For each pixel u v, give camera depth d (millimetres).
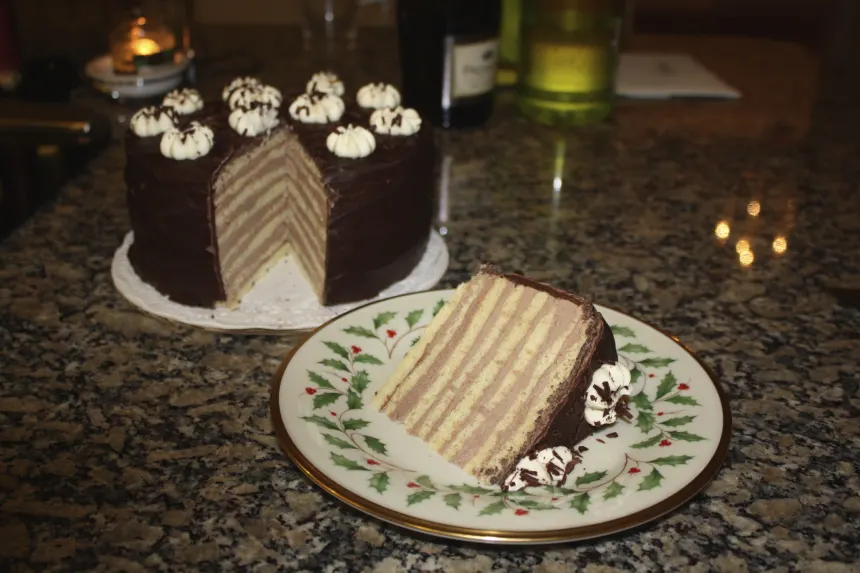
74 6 1848
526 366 783
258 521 737
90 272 1019
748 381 880
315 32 1754
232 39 1732
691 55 1715
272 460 787
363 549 720
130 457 784
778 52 1762
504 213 1159
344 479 716
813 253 1089
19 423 813
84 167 1240
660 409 799
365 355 851
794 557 719
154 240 952
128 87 1379
